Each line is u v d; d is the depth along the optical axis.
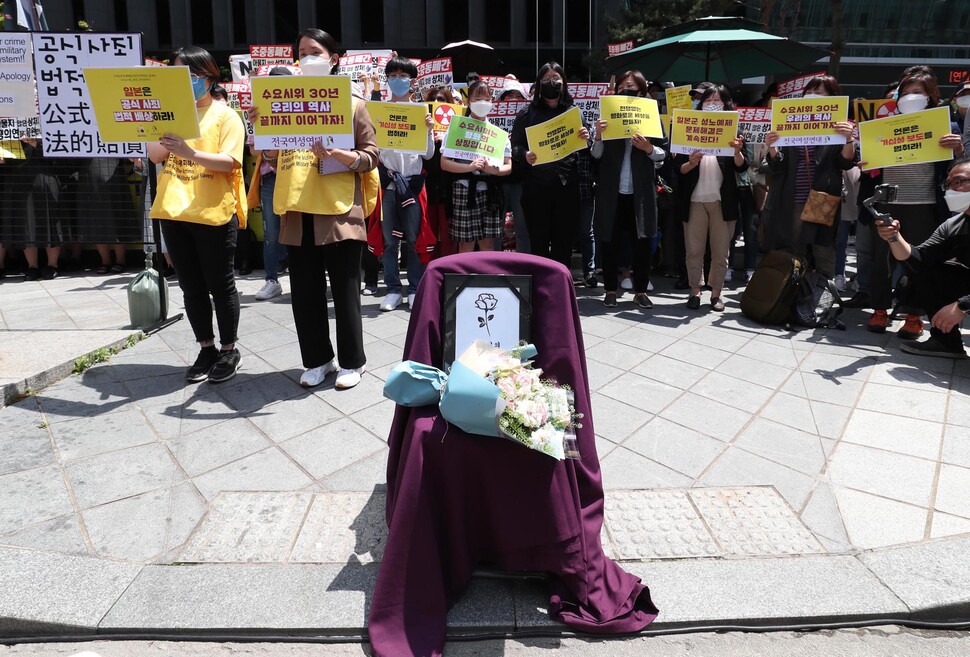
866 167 4.66
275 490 2.90
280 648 2.09
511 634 2.14
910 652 2.09
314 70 3.59
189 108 3.41
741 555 2.47
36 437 3.37
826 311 5.28
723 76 8.27
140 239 7.26
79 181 7.09
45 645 2.11
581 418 2.34
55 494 2.85
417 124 4.68
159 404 3.78
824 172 5.26
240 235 7.37
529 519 2.15
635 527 2.63
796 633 2.16
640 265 5.90
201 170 3.85
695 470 3.08
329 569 2.37
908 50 19.80
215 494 2.86
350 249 3.87
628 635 2.14
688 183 5.66
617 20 16.94
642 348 4.77
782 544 2.53
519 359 2.19
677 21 14.66
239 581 2.30
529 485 2.14
